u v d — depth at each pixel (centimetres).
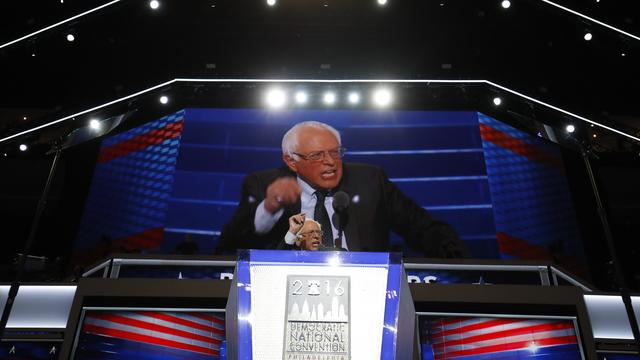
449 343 603
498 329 602
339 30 1423
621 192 1388
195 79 1280
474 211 1289
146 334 590
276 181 1304
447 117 1375
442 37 1412
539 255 1264
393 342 267
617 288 1079
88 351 565
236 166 1325
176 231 1271
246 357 260
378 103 1291
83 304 584
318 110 1381
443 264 721
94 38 1390
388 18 1417
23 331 622
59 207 1371
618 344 639
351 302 278
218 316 618
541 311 591
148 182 1323
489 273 734
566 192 1323
